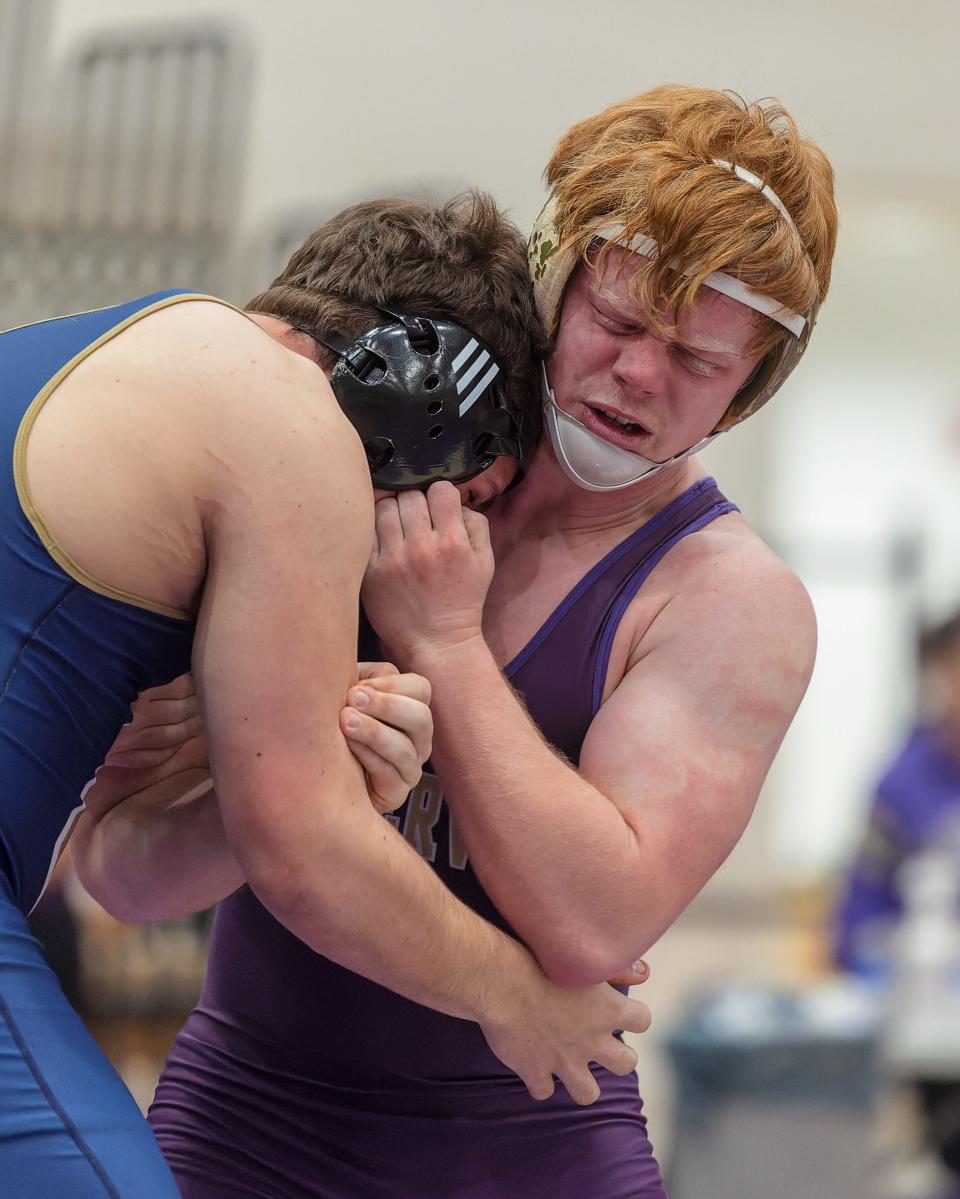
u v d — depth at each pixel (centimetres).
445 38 1795
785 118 411
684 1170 827
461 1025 432
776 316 398
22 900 364
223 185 1497
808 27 1891
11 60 1511
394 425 387
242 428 348
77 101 1501
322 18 1766
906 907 1106
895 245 2222
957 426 2334
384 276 394
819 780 2302
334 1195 430
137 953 1121
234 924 462
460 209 424
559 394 414
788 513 2333
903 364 2336
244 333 362
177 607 363
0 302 1426
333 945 369
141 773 465
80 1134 336
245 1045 454
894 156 1922
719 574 422
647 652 421
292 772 353
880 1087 832
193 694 419
